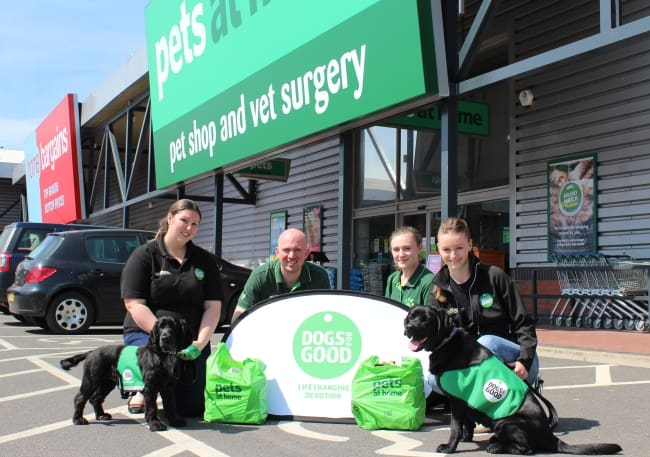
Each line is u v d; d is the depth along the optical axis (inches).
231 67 506.6
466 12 517.7
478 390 151.6
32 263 415.5
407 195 572.1
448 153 314.3
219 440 168.2
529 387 155.4
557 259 431.5
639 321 386.6
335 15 368.8
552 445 150.6
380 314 194.7
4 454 156.7
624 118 403.2
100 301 418.3
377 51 336.5
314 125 402.3
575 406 208.4
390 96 330.3
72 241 420.8
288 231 207.2
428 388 191.8
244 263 808.9
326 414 187.8
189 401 192.1
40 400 219.3
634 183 395.2
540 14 460.4
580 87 430.0
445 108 318.3
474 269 174.6
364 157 625.0
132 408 199.6
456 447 155.9
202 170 577.9
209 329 189.6
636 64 398.0
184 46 587.8
